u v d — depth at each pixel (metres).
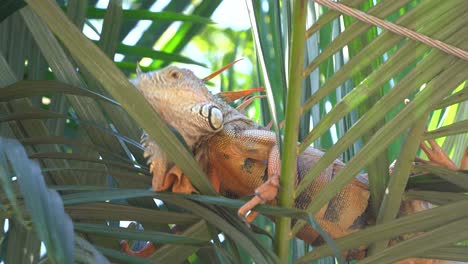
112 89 4.64
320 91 4.90
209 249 5.23
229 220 5.16
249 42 11.62
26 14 5.61
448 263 5.88
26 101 5.55
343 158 6.41
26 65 6.73
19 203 4.76
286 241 5.13
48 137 5.27
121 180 5.63
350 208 5.84
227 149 5.74
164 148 4.86
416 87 4.93
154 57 7.71
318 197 5.05
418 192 5.41
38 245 5.14
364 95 4.93
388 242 5.66
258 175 5.80
